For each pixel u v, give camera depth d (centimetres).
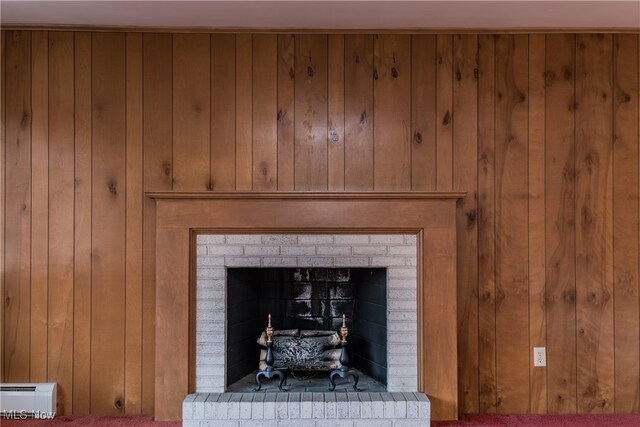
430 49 286
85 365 280
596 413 283
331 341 290
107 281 281
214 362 276
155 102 283
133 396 280
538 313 284
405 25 280
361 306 308
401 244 279
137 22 276
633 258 285
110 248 281
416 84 285
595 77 287
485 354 283
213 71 284
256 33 285
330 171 284
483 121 285
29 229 281
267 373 277
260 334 315
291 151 283
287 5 255
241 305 298
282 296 315
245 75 284
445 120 285
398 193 273
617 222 286
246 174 283
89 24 279
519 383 283
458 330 283
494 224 284
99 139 282
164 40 284
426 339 275
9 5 254
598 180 286
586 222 285
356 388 280
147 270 281
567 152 286
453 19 272
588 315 285
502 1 251
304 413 261
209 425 260
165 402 272
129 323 281
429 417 261
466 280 284
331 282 315
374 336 295
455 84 285
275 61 285
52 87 281
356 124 284
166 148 282
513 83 286
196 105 283
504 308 284
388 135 285
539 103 286
